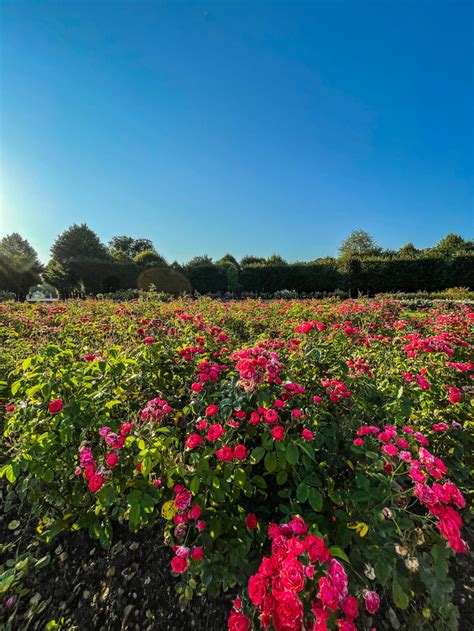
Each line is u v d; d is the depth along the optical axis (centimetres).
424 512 138
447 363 199
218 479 115
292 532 96
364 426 136
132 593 123
